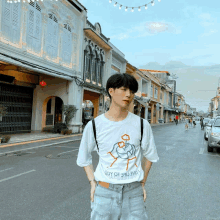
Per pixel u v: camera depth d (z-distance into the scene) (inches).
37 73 601.6
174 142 533.6
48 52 520.1
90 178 71.7
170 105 2380.7
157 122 1743.4
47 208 144.2
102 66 793.6
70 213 137.8
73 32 613.6
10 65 489.7
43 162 275.7
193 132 923.4
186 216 139.3
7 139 406.6
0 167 246.4
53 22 534.6
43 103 645.3
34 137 501.0
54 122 722.2
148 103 1441.9
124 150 66.9
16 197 161.6
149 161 74.9
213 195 177.2
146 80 1417.3
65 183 195.5
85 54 665.0
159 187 192.7
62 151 357.4
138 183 70.1
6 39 396.8
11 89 552.7
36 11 476.4
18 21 425.1
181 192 181.8
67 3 566.6
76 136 560.4
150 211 145.1
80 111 652.7
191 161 309.3
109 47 800.3
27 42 452.1
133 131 67.5
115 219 67.6
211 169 265.9
